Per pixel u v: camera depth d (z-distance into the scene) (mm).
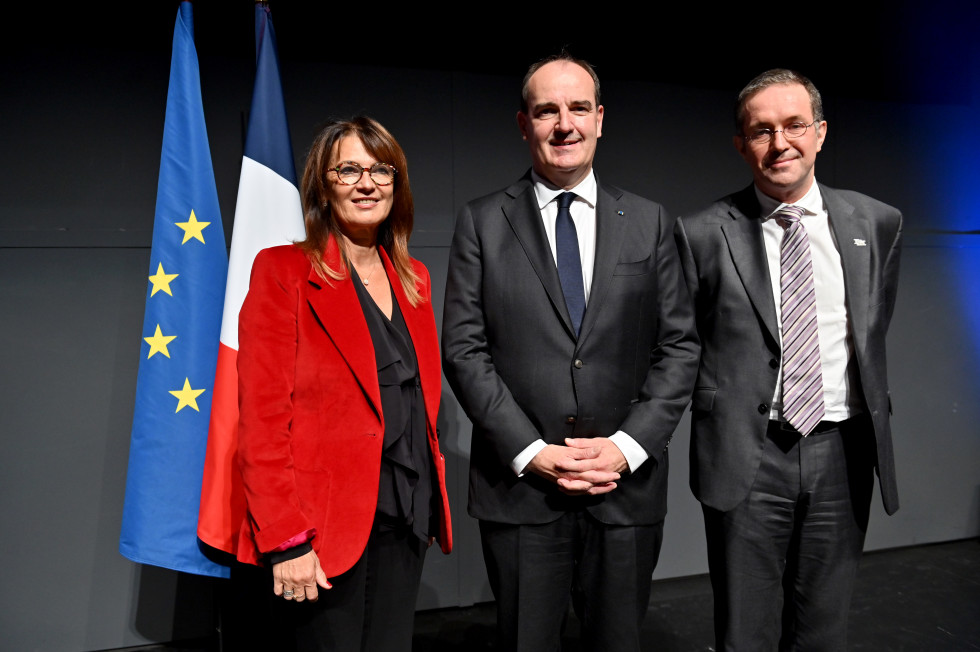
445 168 2602
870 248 1766
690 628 2486
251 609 2391
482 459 1688
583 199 1711
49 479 2309
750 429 1751
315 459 1380
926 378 3107
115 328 2354
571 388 1614
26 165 2254
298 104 2439
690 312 1751
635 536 1635
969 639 2354
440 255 2615
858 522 1785
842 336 1742
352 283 1468
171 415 1903
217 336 1939
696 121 2848
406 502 1443
